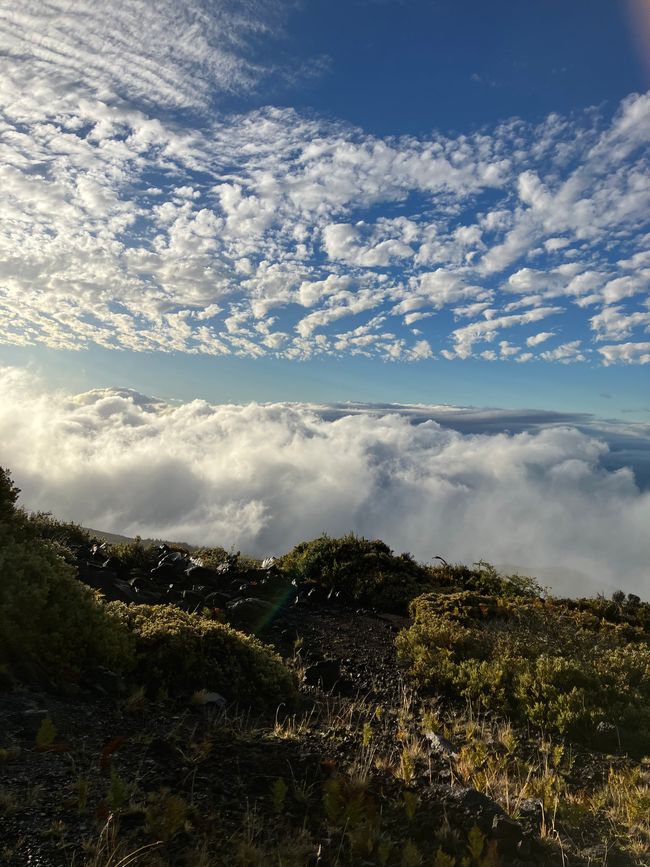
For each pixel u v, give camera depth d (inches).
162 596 470.9
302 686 335.0
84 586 296.0
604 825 189.8
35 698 207.9
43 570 271.7
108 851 123.2
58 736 183.0
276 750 199.3
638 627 591.8
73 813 137.8
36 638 235.1
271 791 167.8
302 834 145.9
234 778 172.6
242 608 466.3
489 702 342.3
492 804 171.0
